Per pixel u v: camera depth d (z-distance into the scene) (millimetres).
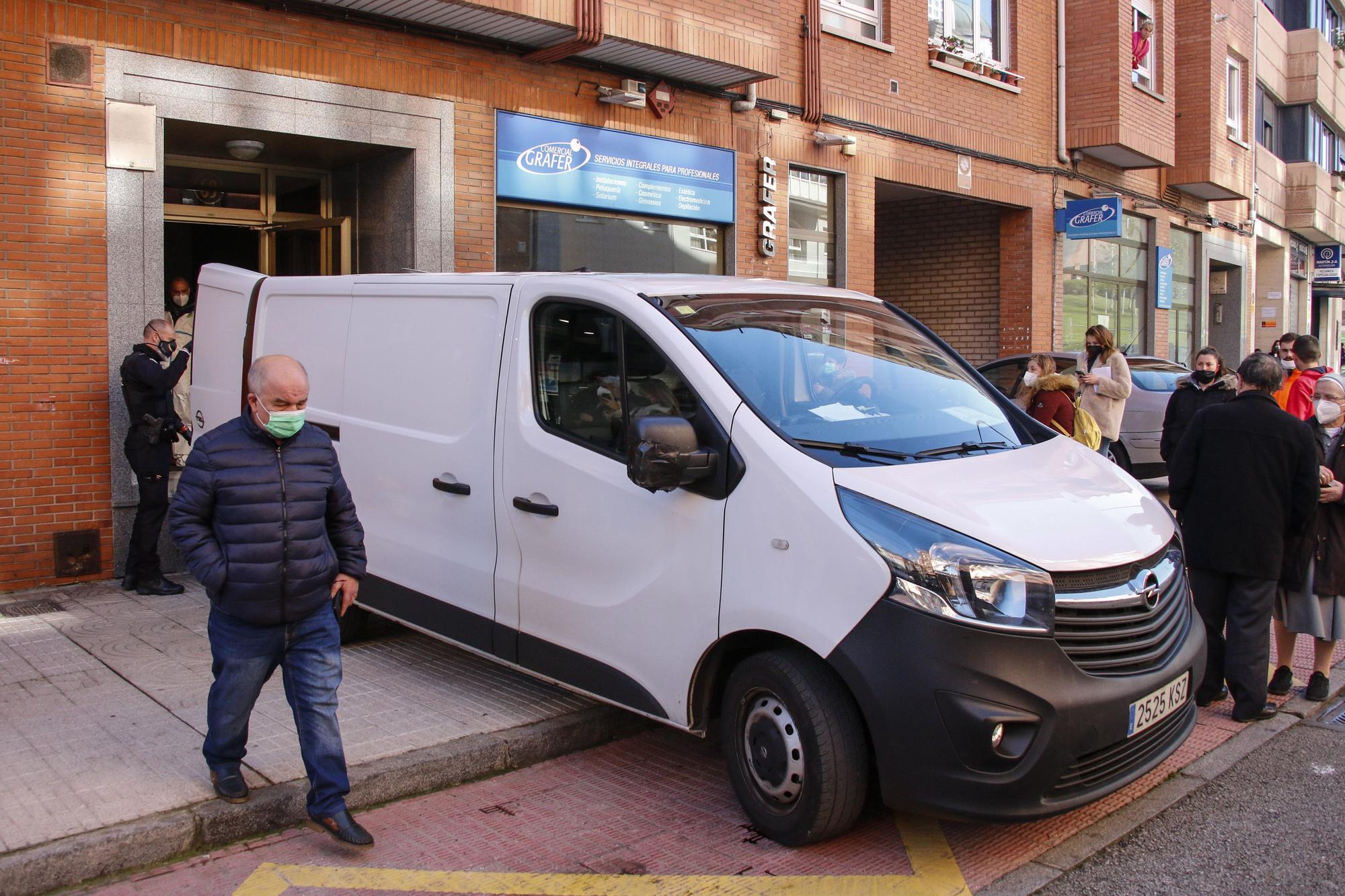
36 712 4977
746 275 11672
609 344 4648
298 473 3820
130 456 7156
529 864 3898
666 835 4156
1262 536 5348
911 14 13477
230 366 6801
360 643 6371
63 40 7250
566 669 4730
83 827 3797
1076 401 8320
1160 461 12383
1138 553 3969
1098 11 15898
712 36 10117
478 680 5680
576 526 4645
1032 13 15562
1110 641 3844
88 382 7441
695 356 4340
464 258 9344
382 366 5762
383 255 9445
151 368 7105
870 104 12945
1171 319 21547
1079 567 3758
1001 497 4020
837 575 3756
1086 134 16109
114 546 7625
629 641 4434
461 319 5340
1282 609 5781
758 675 4004
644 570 4383
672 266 11172
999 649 3594
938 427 4590
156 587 7215
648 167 10664
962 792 3586
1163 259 19875
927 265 16703
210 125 8000
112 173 7461
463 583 5223
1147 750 4008
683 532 4230
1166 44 17500
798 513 3891
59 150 7266
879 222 17203
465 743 4734
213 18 7879
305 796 4180
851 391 4574
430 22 8844
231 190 9625
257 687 3947
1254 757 5074
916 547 3672
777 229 11938
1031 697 3594
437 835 4133
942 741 3580
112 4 7438
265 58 8133
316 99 8406
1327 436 5965
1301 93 27359
